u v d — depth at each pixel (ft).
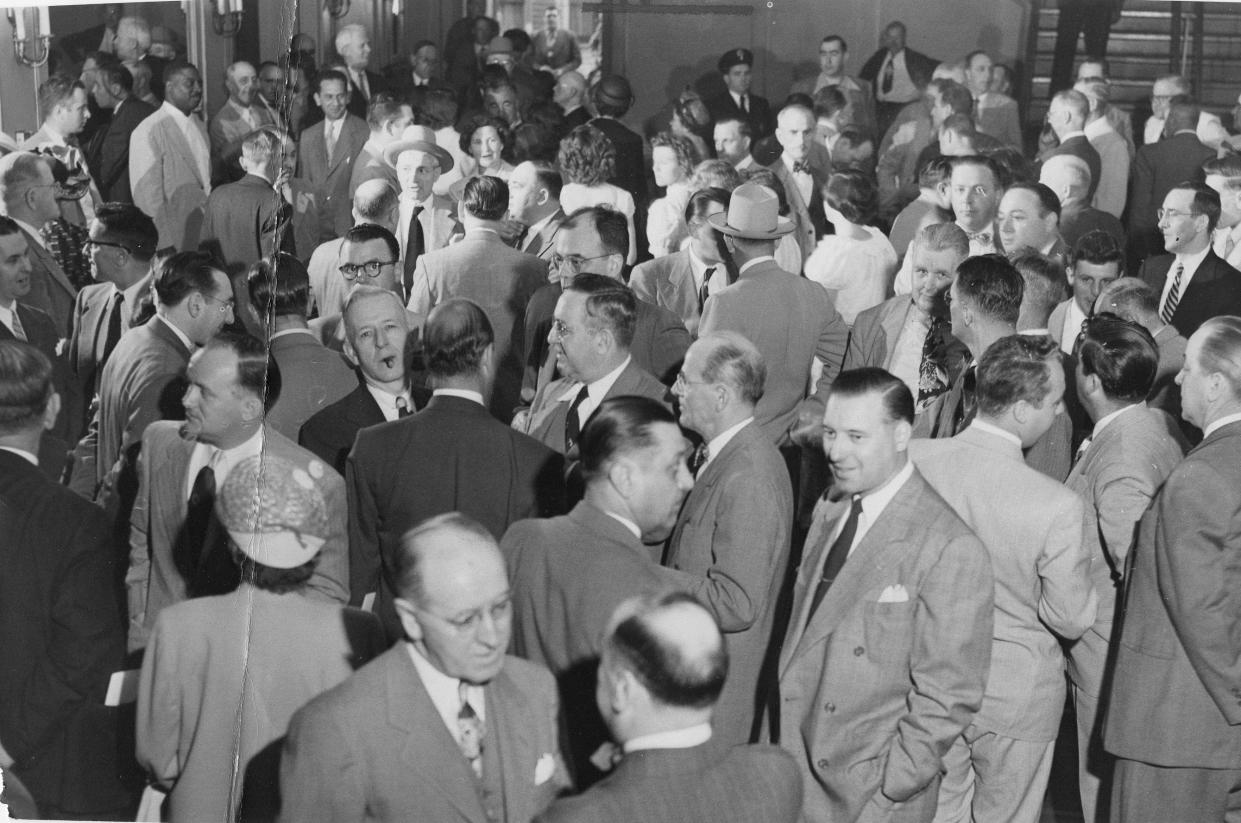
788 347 14.51
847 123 18.90
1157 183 17.90
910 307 14.75
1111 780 11.16
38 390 13.84
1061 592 9.46
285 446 11.18
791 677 9.12
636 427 8.50
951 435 13.91
